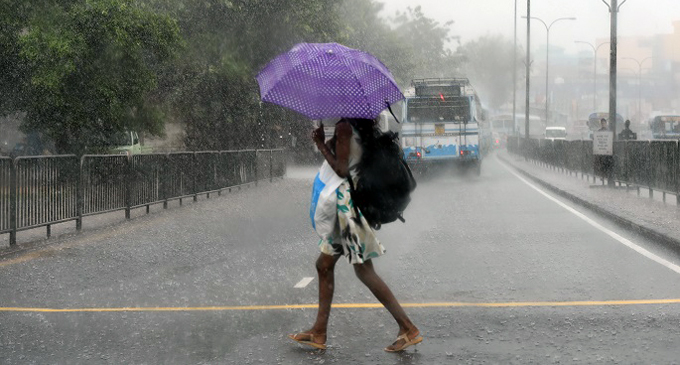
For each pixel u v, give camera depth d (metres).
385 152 5.29
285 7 32.56
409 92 28.72
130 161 15.32
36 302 7.20
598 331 5.92
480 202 18.89
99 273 8.87
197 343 5.69
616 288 7.71
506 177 31.03
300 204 18.66
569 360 5.16
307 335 5.55
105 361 5.24
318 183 5.46
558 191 21.97
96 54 20.61
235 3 31.23
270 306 6.97
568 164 30.84
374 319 6.41
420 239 11.88
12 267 9.30
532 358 5.22
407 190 5.34
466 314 6.57
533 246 11.00
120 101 21.56
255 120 33.88
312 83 5.27
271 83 5.36
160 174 16.94
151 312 6.74
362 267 5.47
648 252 10.35
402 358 5.26
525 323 6.22
